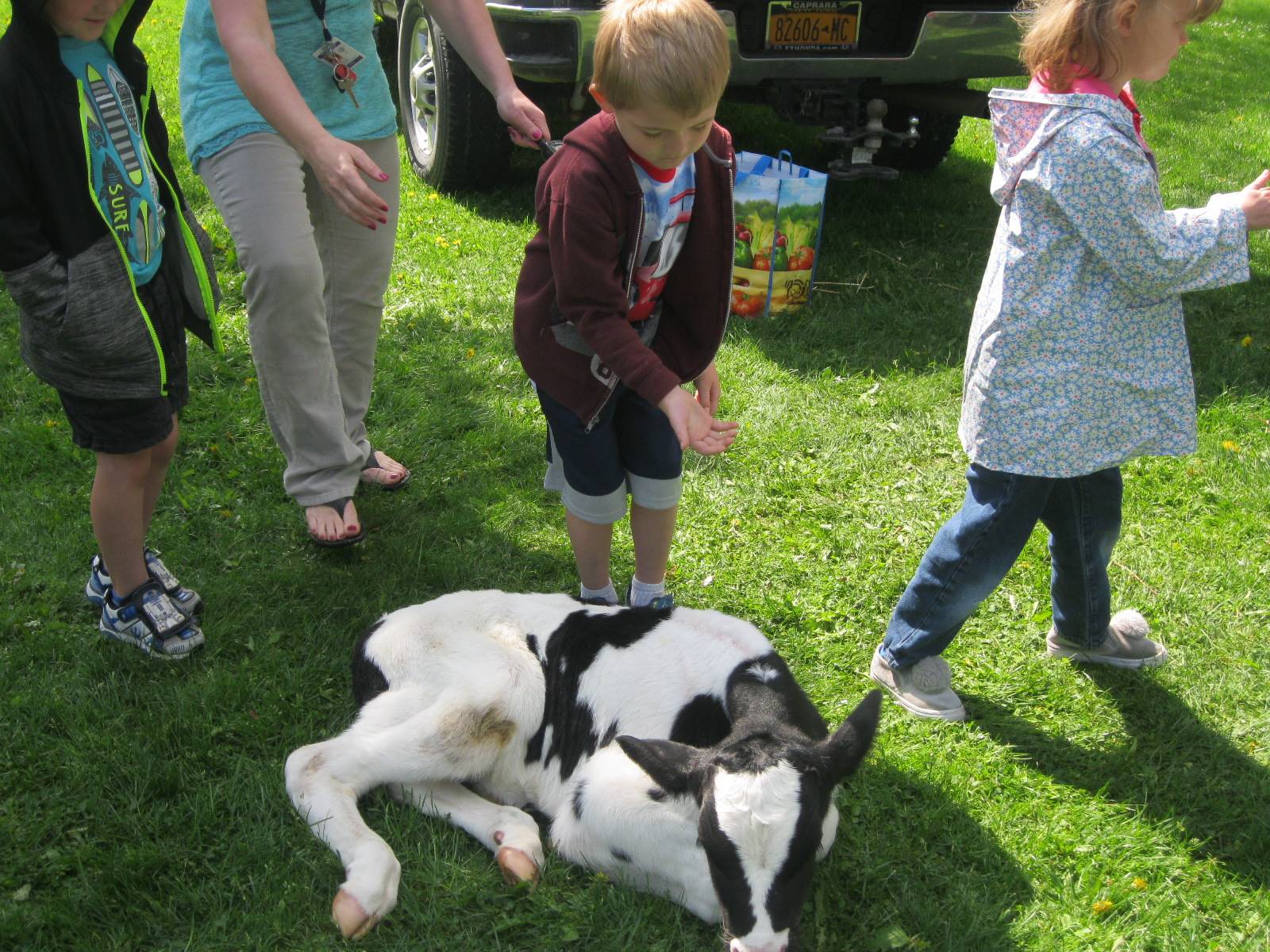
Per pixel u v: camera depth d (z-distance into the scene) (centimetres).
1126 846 283
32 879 261
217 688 314
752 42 577
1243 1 1533
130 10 289
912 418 478
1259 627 362
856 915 262
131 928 249
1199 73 1134
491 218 659
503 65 362
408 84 709
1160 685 339
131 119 294
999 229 290
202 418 457
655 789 255
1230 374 513
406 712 278
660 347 309
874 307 573
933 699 323
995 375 285
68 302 279
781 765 232
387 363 501
